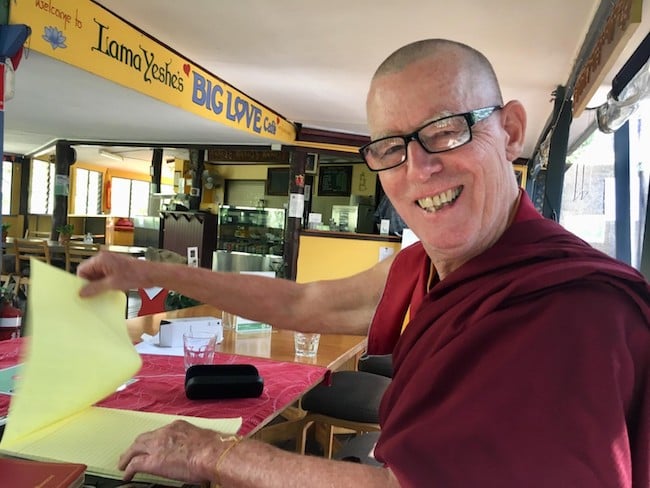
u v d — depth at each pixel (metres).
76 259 6.03
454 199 0.84
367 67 3.67
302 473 0.72
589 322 0.65
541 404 0.61
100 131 5.72
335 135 5.89
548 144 3.91
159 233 8.32
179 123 4.80
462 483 0.61
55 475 0.75
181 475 0.79
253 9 2.86
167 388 1.35
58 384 0.91
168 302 3.84
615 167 3.12
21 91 3.76
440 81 0.80
